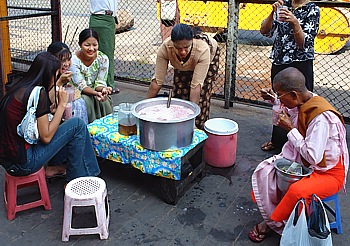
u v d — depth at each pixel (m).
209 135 3.46
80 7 12.35
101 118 3.41
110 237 2.60
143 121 2.80
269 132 4.28
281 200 2.39
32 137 2.49
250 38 9.22
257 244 2.56
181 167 2.95
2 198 2.99
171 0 7.39
